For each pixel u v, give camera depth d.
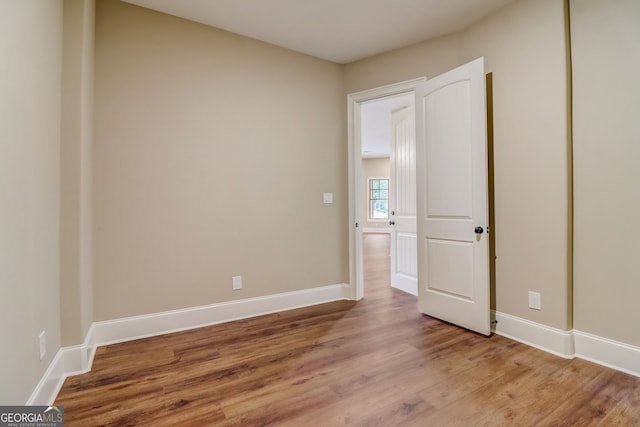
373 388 1.79
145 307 2.54
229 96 2.89
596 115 2.03
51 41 1.74
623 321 1.94
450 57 2.93
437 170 2.82
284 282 3.21
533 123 2.31
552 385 1.80
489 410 1.58
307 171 3.36
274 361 2.12
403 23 2.75
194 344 2.39
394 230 4.14
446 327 2.69
